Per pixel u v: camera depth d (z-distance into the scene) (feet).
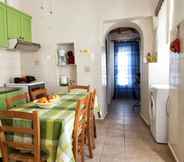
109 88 18.75
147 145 9.09
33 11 13.76
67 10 13.24
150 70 11.37
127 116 14.17
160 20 10.99
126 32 20.35
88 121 7.74
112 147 8.92
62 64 13.75
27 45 12.30
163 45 11.12
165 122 9.12
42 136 5.48
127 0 12.48
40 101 7.22
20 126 5.66
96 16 12.89
